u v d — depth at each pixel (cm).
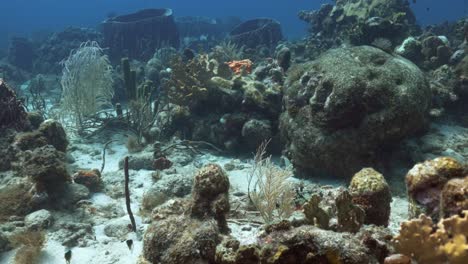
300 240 267
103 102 1159
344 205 347
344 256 256
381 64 705
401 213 538
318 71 733
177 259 338
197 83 893
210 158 858
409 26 1268
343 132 667
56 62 2095
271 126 838
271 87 860
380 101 650
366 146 657
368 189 384
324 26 1514
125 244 498
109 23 1894
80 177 670
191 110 931
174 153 862
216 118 890
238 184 695
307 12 1753
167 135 968
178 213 425
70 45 2139
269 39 1880
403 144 709
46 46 2208
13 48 2323
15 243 488
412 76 684
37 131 735
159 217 421
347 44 1202
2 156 684
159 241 362
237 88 869
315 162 701
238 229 490
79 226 534
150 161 801
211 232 347
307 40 1598
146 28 1875
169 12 1956
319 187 635
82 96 1050
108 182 718
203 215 382
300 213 527
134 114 1009
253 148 848
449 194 275
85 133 1036
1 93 749
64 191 618
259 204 526
